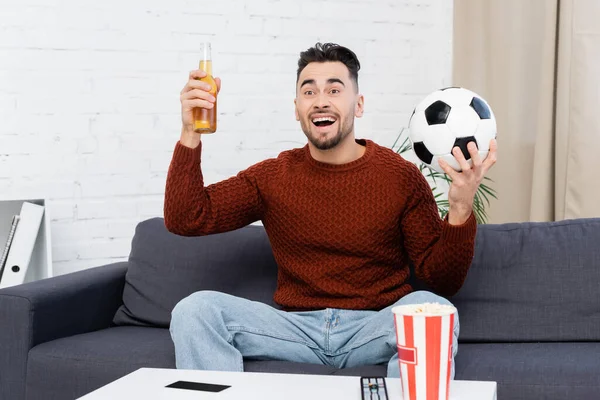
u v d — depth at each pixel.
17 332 2.10
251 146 3.34
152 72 3.21
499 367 1.83
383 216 2.01
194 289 2.33
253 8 3.31
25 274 3.04
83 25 3.12
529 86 3.22
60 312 2.20
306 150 2.15
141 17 3.19
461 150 1.83
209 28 3.27
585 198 2.87
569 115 2.90
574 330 2.10
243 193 2.11
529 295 2.14
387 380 1.43
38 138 3.08
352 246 2.01
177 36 3.23
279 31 3.35
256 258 2.33
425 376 1.27
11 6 3.03
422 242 2.02
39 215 2.92
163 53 3.22
